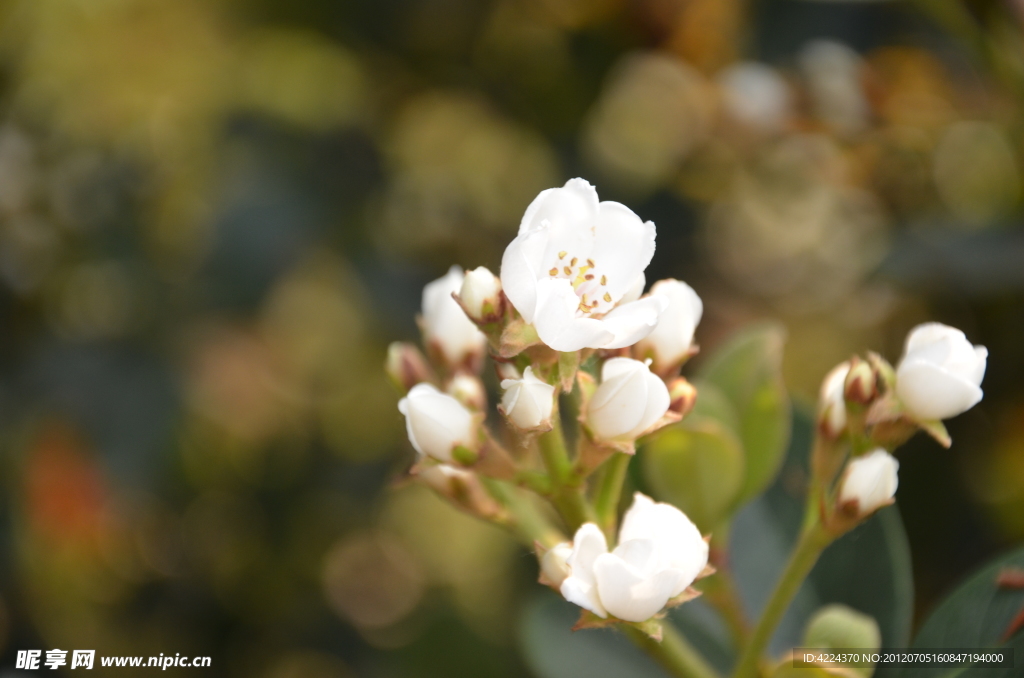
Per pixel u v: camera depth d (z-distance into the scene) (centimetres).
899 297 52
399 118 60
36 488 55
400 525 72
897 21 51
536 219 34
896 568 37
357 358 68
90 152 61
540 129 59
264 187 56
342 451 64
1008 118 45
